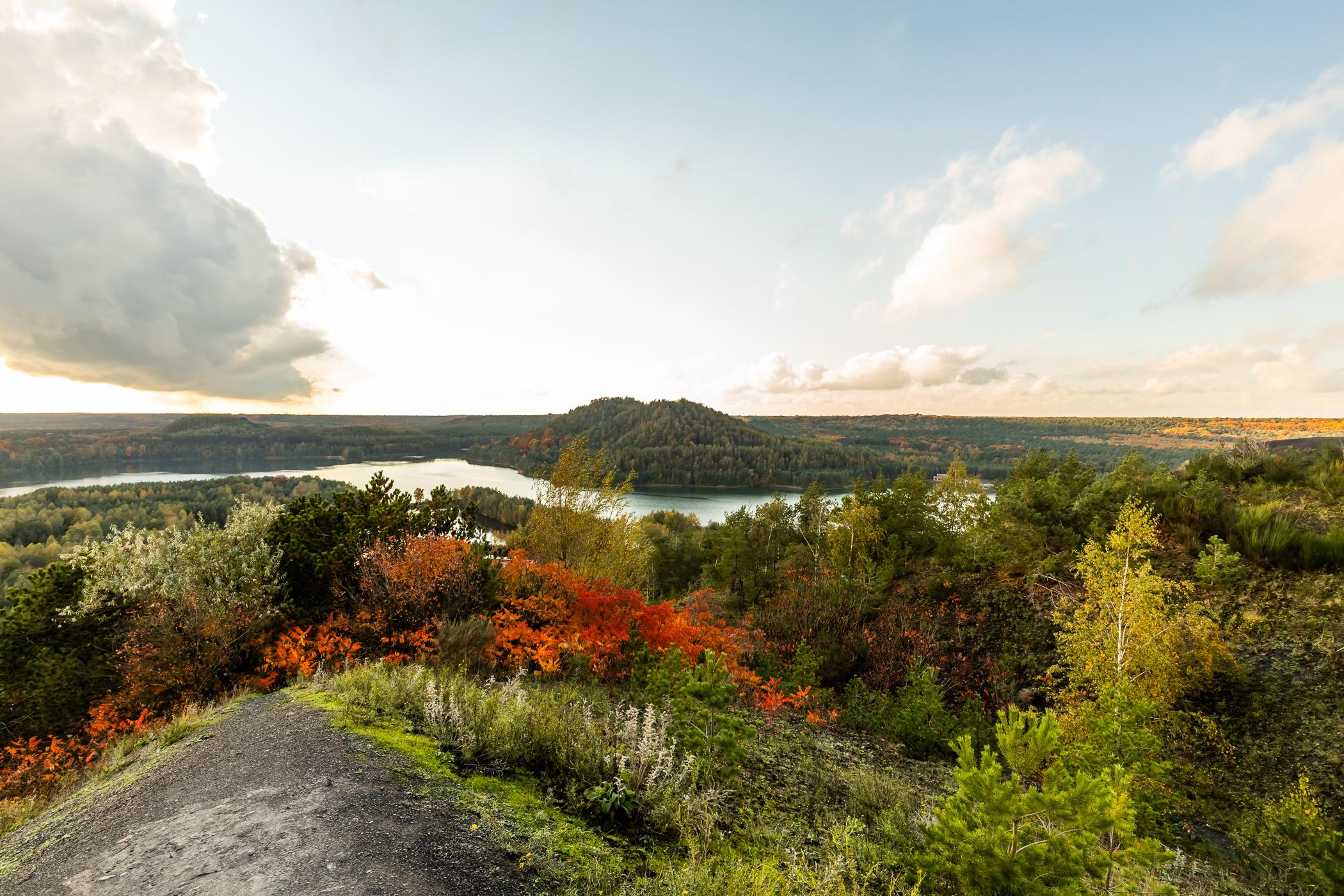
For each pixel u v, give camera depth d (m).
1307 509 13.23
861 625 16.30
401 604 9.12
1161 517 14.50
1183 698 9.73
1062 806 3.46
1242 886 6.02
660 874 3.09
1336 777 7.89
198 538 9.01
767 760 6.36
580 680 8.52
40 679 8.13
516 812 3.64
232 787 3.78
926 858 3.68
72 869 2.99
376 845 2.99
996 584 16.31
